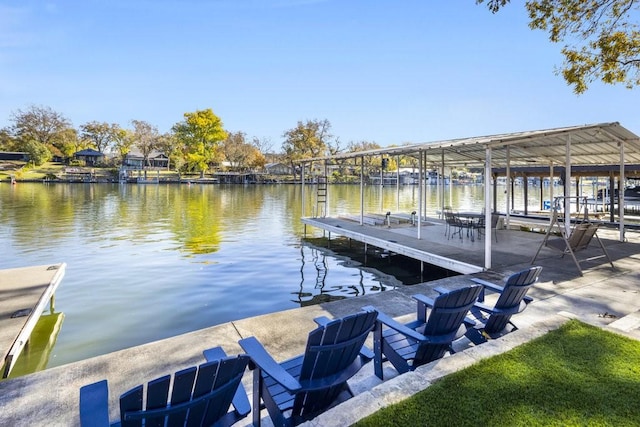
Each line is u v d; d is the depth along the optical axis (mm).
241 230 13828
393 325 2596
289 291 6793
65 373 2701
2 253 9508
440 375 2439
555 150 10797
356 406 2082
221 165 69375
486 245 6219
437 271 8305
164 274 7773
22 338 3811
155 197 29000
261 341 3301
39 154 56625
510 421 1993
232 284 7148
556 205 7566
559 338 3047
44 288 5344
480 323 3389
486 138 8000
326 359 2033
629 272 5840
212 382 1589
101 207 20766
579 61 6613
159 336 4773
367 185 57562
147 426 1467
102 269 8102
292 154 61875
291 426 2021
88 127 67438
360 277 7836
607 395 2242
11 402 2330
